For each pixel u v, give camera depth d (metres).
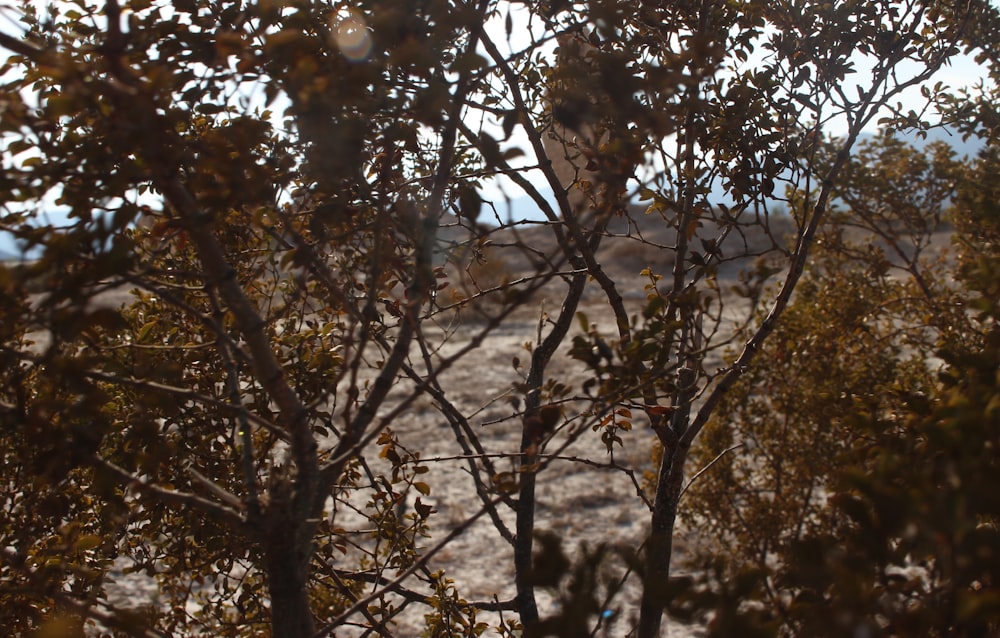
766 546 5.15
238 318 1.81
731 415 5.70
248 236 2.95
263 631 3.44
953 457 1.30
